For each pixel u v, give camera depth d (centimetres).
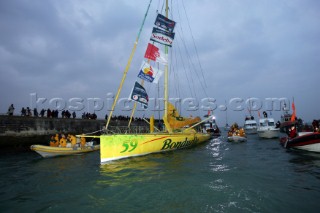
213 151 1670
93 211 584
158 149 1476
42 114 2330
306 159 1238
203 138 2186
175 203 620
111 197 684
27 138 1948
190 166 1098
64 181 892
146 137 1377
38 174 1039
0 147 1767
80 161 1374
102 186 796
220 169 1024
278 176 879
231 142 2444
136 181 843
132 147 1308
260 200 625
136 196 684
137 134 1341
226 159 1299
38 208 620
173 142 1576
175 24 1623
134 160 1252
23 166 1257
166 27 1580
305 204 593
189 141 1798
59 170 1116
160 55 1542
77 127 2450
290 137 1667
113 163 1182
